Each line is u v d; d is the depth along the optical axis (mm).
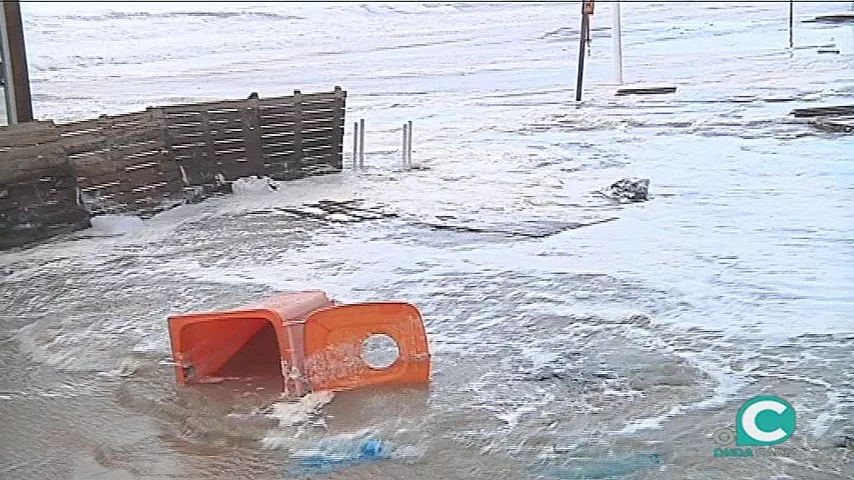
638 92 21359
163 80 26906
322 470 4109
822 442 4211
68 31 42594
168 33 43094
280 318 4941
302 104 11938
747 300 6418
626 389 4902
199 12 50188
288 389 4871
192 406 4836
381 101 21453
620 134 15430
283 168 11859
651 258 7656
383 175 12328
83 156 9445
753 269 7211
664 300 6477
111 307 6766
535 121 17547
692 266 7359
